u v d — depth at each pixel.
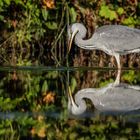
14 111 10.28
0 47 18.94
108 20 18.91
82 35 16.91
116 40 16.34
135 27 18.95
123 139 8.46
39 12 19.08
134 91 12.53
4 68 16.33
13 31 19.05
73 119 9.59
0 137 8.65
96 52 18.31
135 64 18.05
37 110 10.38
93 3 18.83
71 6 18.73
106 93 12.21
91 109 10.48
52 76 14.81
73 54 18.52
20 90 12.54
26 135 8.79
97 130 8.88
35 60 18.41
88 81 14.15
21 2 18.91
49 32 19.19
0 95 11.92
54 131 8.94
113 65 17.97
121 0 18.89
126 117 9.73
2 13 18.88
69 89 12.76
